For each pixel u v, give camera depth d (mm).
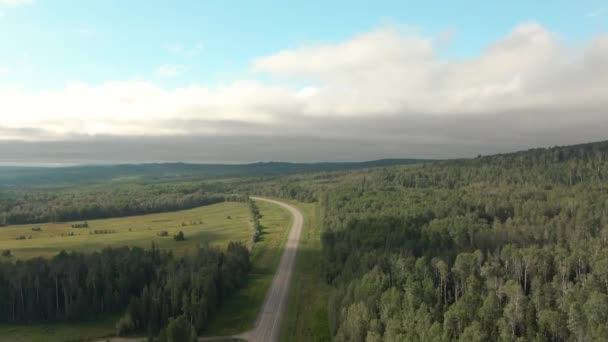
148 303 95312
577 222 127312
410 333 66500
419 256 110000
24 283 104125
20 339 92875
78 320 102000
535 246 104688
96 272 110000
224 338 88688
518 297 75125
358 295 82562
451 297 89375
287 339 87250
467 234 125688
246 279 126125
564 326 68750
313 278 125250
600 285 81750
